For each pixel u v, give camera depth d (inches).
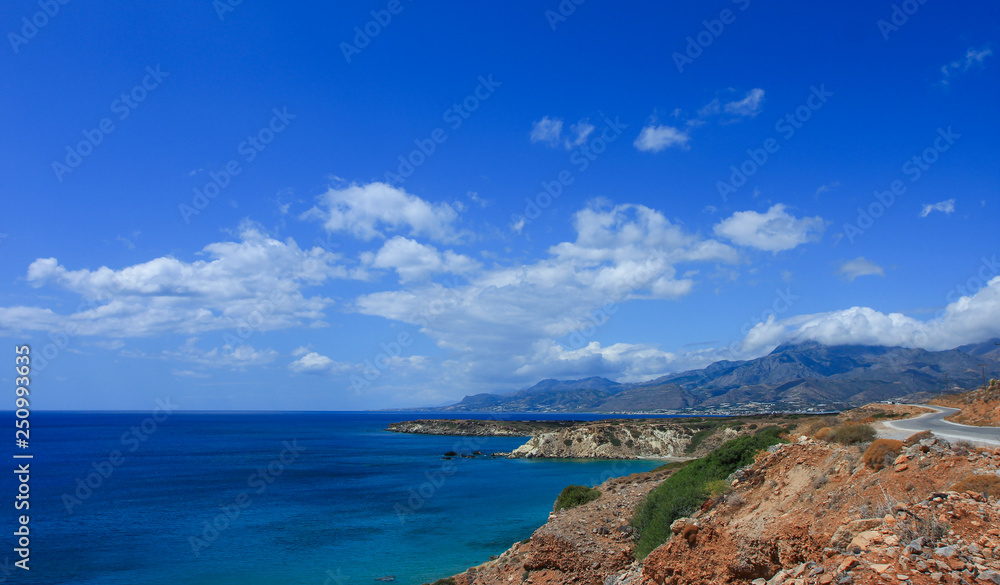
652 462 4261.8
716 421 5132.9
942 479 526.3
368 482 3129.9
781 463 801.6
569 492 1499.8
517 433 7746.1
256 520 2084.2
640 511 1022.4
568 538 1023.6
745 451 1018.1
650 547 868.0
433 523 2036.2
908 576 376.5
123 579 1371.8
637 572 800.9
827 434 808.3
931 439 605.3
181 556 1579.7
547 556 1024.2
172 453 4968.0
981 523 422.0
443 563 1514.5
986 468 512.7
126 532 1879.9
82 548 1665.8
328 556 1583.4
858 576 396.8
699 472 1030.4
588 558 968.9
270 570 1451.8
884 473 582.6
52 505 2388.0
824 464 714.8
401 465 4084.6
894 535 430.9
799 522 579.8
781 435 1068.5
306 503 2454.5
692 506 856.3
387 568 1470.2
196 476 3346.5
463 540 1775.3
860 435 745.0
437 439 7219.5
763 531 607.5
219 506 2378.2
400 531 1904.5
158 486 2933.1
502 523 2038.6
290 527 1963.6
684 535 675.4
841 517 542.0
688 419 5684.1
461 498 2591.0
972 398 2059.5
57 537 1803.6
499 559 1245.7
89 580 1365.7
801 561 530.9
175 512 2235.5
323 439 7253.9
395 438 7450.8
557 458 4650.6
